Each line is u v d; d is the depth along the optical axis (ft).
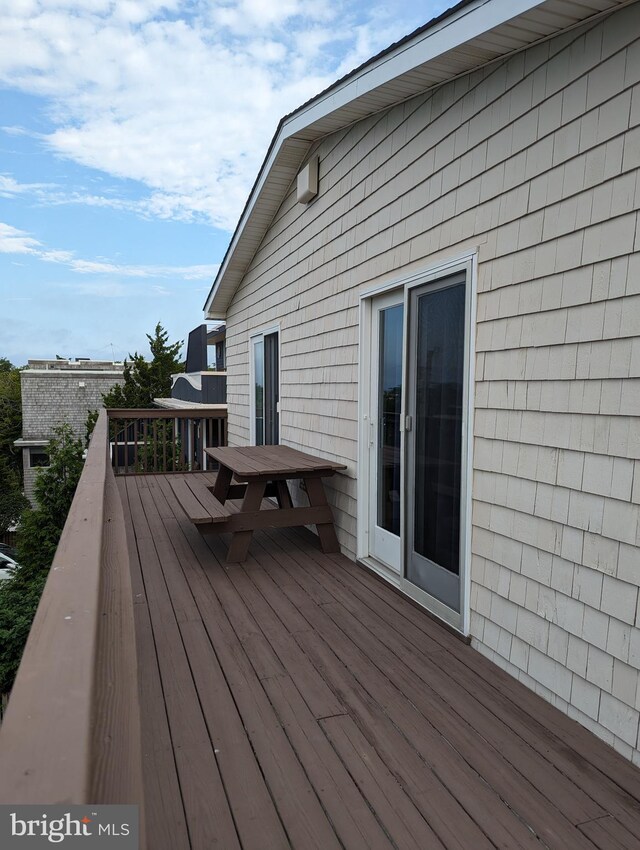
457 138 9.20
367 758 6.25
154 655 8.65
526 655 7.80
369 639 9.21
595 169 6.61
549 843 5.08
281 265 18.63
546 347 7.39
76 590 3.72
